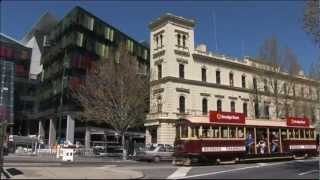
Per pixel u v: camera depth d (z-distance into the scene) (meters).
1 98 82.56
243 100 77.69
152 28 73.56
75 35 76.88
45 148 65.06
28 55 106.06
